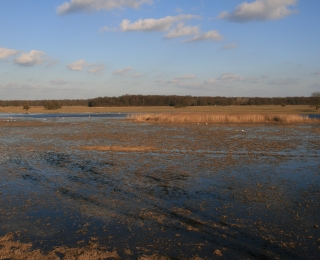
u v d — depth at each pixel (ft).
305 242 23.50
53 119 195.31
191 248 22.48
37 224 26.94
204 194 35.60
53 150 68.80
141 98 508.53
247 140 86.53
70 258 20.98
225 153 64.44
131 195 35.17
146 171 47.42
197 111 293.84
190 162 54.60
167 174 45.39
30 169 49.03
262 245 23.03
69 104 560.61
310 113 248.73
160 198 34.09
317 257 21.31
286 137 94.27
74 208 30.83
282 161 55.67
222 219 28.02
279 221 27.58
